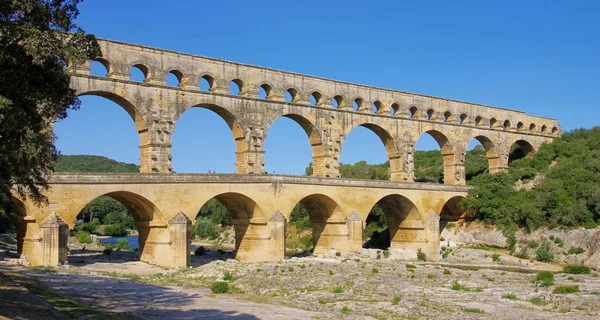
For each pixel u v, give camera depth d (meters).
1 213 35.22
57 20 29.75
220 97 79.50
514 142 118.12
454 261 92.19
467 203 102.31
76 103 33.25
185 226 67.94
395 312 41.62
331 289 52.59
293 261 72.12
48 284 46.38
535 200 97.94
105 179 63.47
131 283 51.44
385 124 96.94
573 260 85.94
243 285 54.47
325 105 91.00
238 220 80.50
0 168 28.92
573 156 112.88
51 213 59.94
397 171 98.50
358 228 85.62
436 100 104.81
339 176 90.94
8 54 28.27
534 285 56.06
